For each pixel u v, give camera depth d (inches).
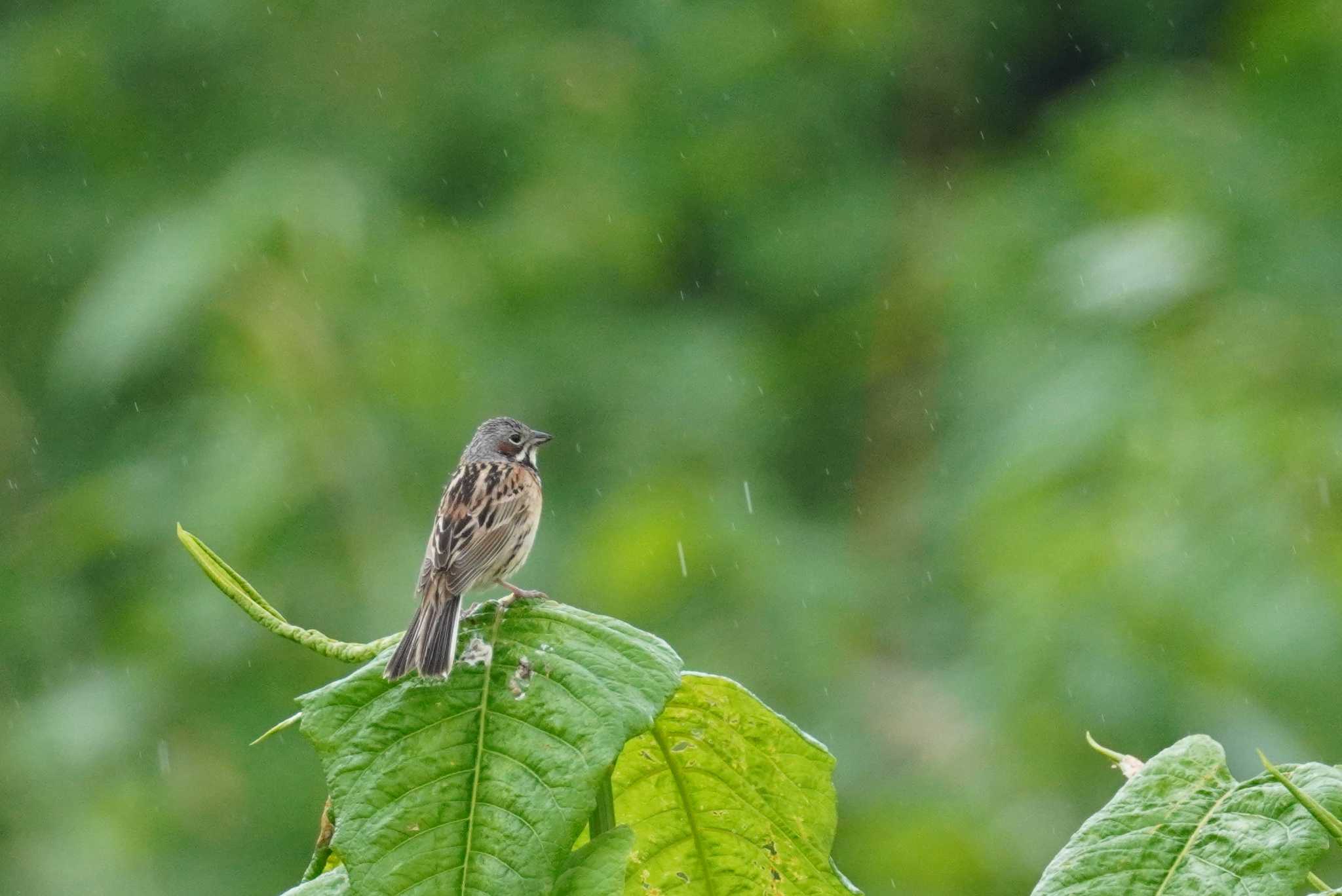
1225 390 457.1
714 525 538.9
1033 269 606.9
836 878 136.3
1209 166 547.5
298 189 554.6
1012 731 427.5
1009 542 460.4
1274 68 574.6
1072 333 518.0
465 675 120.3
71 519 528.7
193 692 498.9
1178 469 439.5
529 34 690.8
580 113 671.1
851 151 703.7
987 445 545.3
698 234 678.5
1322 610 401.1
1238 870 112.3
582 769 115.0
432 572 262.7
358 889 112.6
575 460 600.1
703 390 617.0
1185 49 737.6
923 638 528.1
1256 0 671.1
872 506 622.5
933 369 636.7
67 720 496.4
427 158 665.6
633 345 624.1
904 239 674.8
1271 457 431.2
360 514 504.4
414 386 536.1
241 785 490.9
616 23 707.4
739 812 136.3
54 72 656.4
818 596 530.9
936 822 439.5
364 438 514.3
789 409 643.5
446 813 114.7
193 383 557.3
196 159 661.3
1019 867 422.3
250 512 494.3
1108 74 749.9
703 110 692.7
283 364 518.0
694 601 526.9
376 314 549.0
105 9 674.8
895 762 484.1
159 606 507.5
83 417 580.7
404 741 117.9
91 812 480.7
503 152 663.1
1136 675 411.2
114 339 529.7
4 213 641.6
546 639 123.2
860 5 709.3
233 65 676.7
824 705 502.9
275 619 126.1
